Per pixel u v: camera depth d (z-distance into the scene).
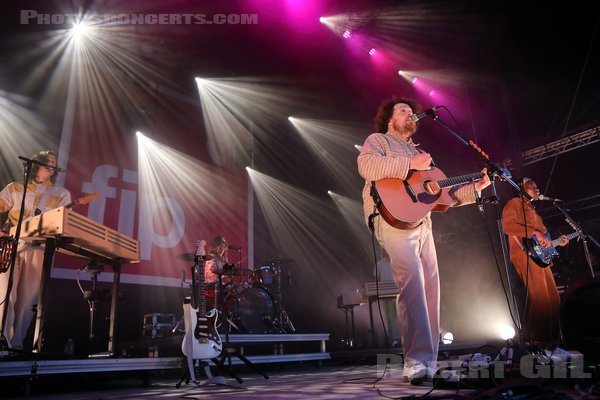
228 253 8.52
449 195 3.01
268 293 6.74
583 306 2.34
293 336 5.83
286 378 4.05
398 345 6.96
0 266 3.53
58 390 3.85
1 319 3.65
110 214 7.10
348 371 4.75
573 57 8.68
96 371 3.71
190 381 4.03
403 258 2.79
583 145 8.45
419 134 10.46
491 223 9.34
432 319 2.92
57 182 6.67
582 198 8.59
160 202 7.76
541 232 4.17
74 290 6.49
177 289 7.56
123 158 7.53
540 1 8.17
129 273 7.01
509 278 2.92
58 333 6.27
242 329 6.19
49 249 3.70
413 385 2.64
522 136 9.51
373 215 2.90
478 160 9.76
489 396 1.82
